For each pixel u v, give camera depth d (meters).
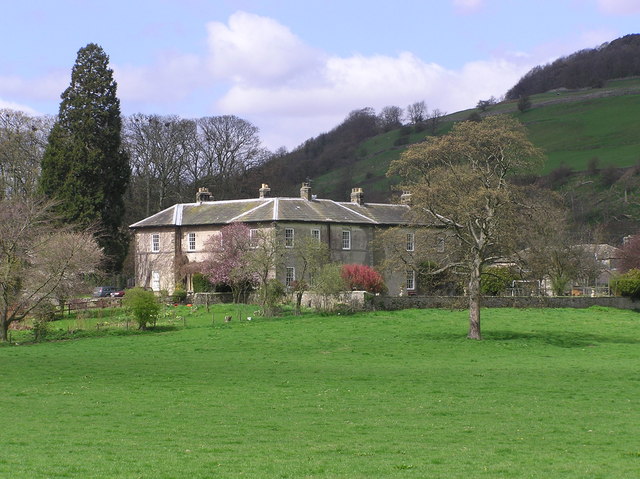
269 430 25.00
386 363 43.12
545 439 24.14
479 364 42.94
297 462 20.61
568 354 47.53
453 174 53.88
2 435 23.75
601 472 19.83
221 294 73.25
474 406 29.84
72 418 26.70
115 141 87.94
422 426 25.97
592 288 90.31
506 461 21.08
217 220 82.00
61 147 85.69
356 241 82.75
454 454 21.91
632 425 26.44
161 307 67.88
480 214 53.31
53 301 66.56
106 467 19.69
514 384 35.50
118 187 88.19
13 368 39.75
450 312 66.38
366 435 24.48
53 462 20.17
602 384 35.66
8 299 54.84
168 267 84.06
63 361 42.91
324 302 65.62
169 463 20.27
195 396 31.41
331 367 41.00
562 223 80.38
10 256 54.97
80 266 60.97
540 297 68.25
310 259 67.81
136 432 24.47
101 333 55.94
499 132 53.66
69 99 87.69
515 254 54.47
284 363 42.50
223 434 24.28
